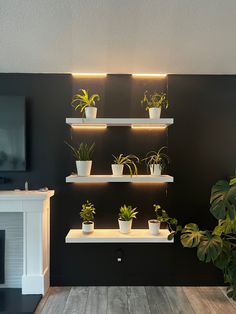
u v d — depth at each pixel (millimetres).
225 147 2572
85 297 2346
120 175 2436
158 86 2584
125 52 2260
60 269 2562
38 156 2555
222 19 1917
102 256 2574
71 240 2309
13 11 1851
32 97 2555
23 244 2408
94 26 1981
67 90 2570
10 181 2545
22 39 2109
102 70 2516
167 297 2359
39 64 2418
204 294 2420
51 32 2041
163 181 2363
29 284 2336
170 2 1781
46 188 2492
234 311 2146
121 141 2586
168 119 2375
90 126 2578
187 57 2326
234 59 2355
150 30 2021
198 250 2162
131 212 2449
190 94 2592
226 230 2225
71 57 2322
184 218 2582
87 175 2408
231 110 2568
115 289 2500
